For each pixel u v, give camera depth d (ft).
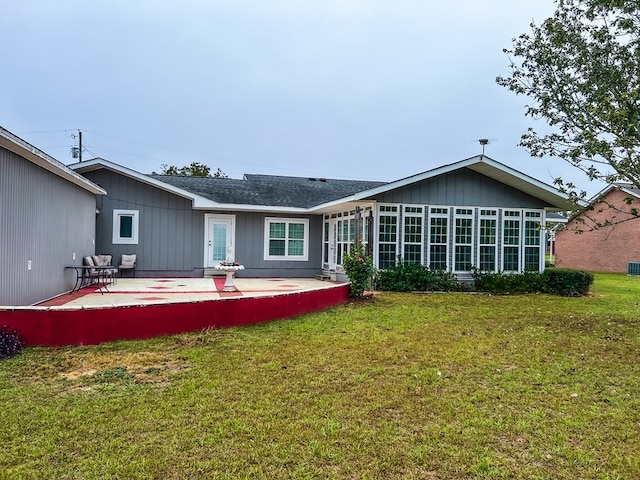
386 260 44.39
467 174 46.60
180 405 12.78
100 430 11.13
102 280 47.73
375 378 15.74
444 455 10.36
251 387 14.43
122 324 20.10
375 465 9.83
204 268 54.95
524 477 9.54
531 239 48.32
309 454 10.20
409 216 45.03
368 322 26.11
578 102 26.99
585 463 10.18
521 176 43.45
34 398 13.15
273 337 21.52
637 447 11.01
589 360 18.85
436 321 27.04
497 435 11.50
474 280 45.93
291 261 57.98
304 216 58.49
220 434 11.05
